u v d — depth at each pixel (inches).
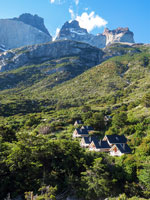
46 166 1310.3
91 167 1205.1
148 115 2591.0
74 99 5590.6
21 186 1089.4
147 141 1678.2
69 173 1220.5
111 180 1190.9
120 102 4426.7
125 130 2348.7
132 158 1384.1
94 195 1117.1
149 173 1144.8
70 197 1138.0
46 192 992.2
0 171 1092.5
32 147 1238.3
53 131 2874.0
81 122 3129.9
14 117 3838.6
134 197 1052.5
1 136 1654.8
